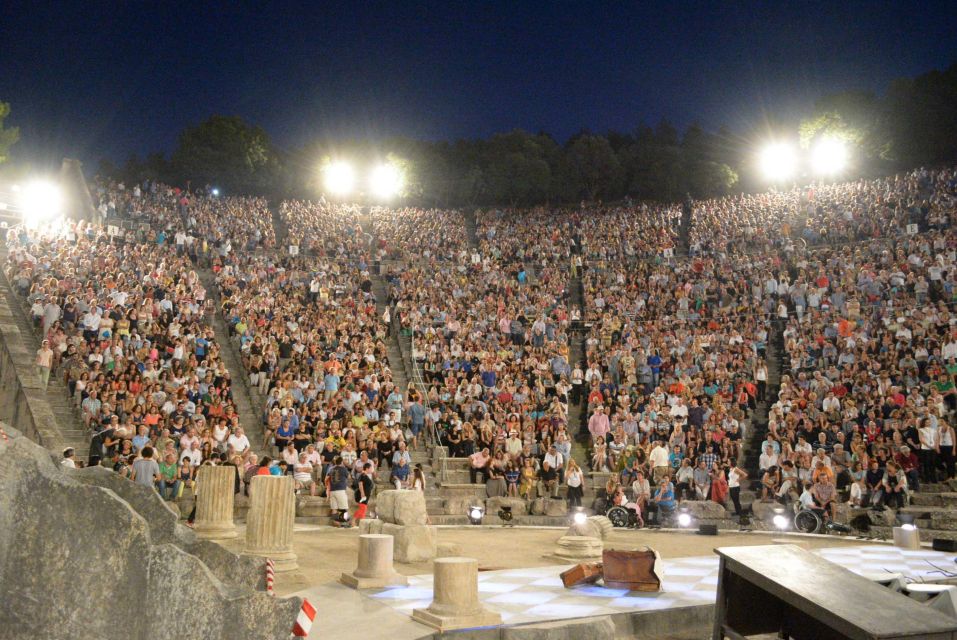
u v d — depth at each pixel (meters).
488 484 23.33
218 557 8.52
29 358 22.36
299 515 20.05
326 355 27.20
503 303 34.09
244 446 20.34
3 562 6.98
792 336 29.00
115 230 34.56
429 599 9.79
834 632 7.70
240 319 27.98
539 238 46.28
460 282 37.31
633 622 9.36
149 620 6.75
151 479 17.23
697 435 23.81
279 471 18.73
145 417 19.77
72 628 6.86
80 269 27.86
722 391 26.11
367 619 8.75
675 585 11.32
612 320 31.55
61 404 21.27
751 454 24.62
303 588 10.55
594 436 25.36
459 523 21.52
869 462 20.70
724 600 7.79
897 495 20.00
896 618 6.52
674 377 27.72
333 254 40.44
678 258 41.94
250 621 6.72
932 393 22.98
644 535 19.09
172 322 25.48
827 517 19.33
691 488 22.44
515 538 17.94
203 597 6.78
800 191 49.84
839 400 23.83
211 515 12.88
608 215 52.16
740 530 20.11
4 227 33.94
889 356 25.08
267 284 32.91
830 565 7.65
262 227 43.41
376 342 29.48
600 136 81.00
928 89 61.91
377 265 40.00
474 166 79.44
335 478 19.52
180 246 35.19
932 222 37.28
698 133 79.00
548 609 9.53
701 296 33.25
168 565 6.82
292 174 73.62
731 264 36.81
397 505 14.18
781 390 25.72
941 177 43.91
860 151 63.81
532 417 25.83
